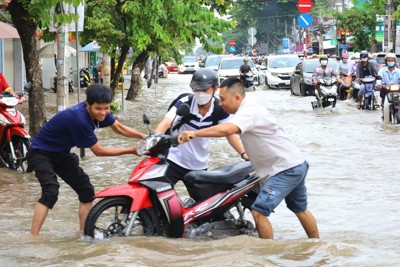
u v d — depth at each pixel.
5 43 43.34
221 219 10.22
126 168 16.72
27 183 14.99
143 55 39.66
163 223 9.84
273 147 9.48
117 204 9.59
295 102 37.97
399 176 15.44
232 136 10.42
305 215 9.96
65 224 11.14
